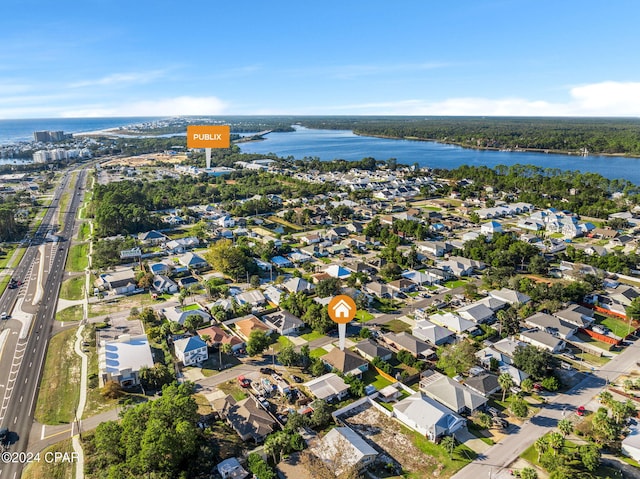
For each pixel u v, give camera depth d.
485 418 75.25
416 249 173.12
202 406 80.94
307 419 75.56
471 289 128.38
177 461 63.19
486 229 195.62
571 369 93.44
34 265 157.12
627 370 92.62
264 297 128.25
